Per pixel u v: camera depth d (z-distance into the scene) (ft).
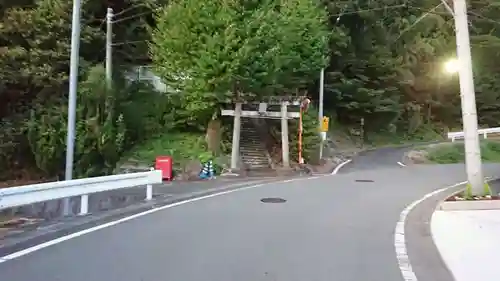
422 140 138.31
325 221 28.71
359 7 111.55
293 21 70.59
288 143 70.49
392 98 122.93
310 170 66.28
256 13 61.31
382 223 28.55
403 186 49.52
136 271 17.57
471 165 34.60
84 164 60.08
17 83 67.26
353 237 24.45
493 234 24.80
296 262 19.43
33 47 67.87
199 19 59.47
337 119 122.21
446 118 156.76
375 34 122.52
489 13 155.12
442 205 32.48
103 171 60.49
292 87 77.51
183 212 30.63
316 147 74.69
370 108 117.39
